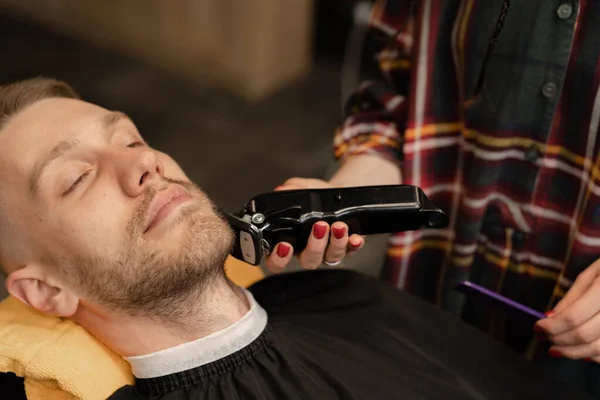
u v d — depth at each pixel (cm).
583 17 77
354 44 109
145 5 245
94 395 81
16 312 88
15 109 85
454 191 97
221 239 78
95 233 77
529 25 80
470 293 95
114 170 79
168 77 251
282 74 247
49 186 79
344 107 110
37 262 82
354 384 84
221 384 81
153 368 81
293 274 102
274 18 229
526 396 90
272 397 81
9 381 86
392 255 102
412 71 91
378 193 81
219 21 232
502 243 96
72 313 83
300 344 88
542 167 87
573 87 80
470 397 88
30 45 262
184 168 209
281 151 218
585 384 100
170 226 77
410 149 94
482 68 83
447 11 86
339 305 98
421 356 92
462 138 93
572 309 79
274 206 80
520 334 103
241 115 234
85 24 267
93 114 86
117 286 78
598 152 80
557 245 91
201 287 79
